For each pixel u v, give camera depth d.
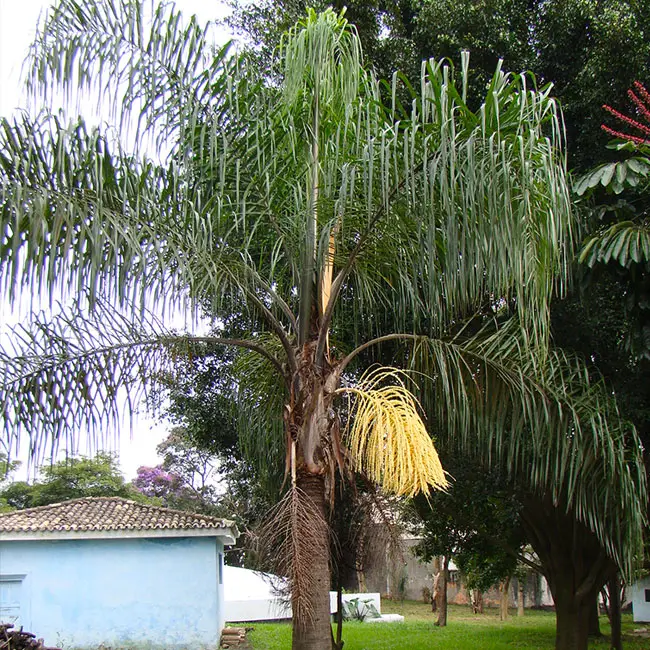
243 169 6.29
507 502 10.70
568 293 9.00
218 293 6.46
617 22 9.77
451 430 7.08
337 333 8.55
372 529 7.38
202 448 13.16
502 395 7.10
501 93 5.73
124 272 5.30
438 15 10.86
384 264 6.83
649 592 28.72
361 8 11.14
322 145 6.62
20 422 6.14
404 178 5.81
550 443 6.88
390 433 5.38
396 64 11.09
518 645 17.34
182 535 17.62
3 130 5.26
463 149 5.68
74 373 6.30
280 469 8.26
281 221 6.65
